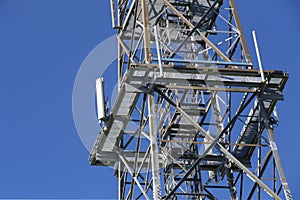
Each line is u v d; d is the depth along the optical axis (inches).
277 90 916.0
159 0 1050.1
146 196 911.0
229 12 1005.8
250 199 963.3
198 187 1024.9
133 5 1039.0
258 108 937.5
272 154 919.0
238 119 930.1
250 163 1022.4
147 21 953.5
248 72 906.1
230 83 905.5
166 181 1047.0
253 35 928.3
